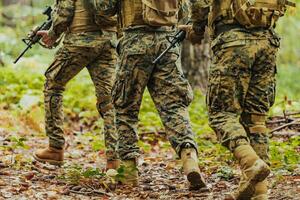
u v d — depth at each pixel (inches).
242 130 298.8
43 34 420.2
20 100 673.6
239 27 304.0
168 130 358.3
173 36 355.3
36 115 641.6
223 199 334.6
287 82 1034.7
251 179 288.2
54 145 436.1
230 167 432.8
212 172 422.3
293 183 358.0
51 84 426.6
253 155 289.6
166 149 557.3
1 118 627.2
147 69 362.0
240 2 299.9
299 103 642.8
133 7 358.6
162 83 362.3
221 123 303.4
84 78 802.2
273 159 425.1
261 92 314.0
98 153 522.6
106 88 415.5
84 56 411.2
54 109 431.2
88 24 407.5
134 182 378.3
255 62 308.8
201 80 701.9
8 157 449.7
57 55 418.3
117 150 378.6
